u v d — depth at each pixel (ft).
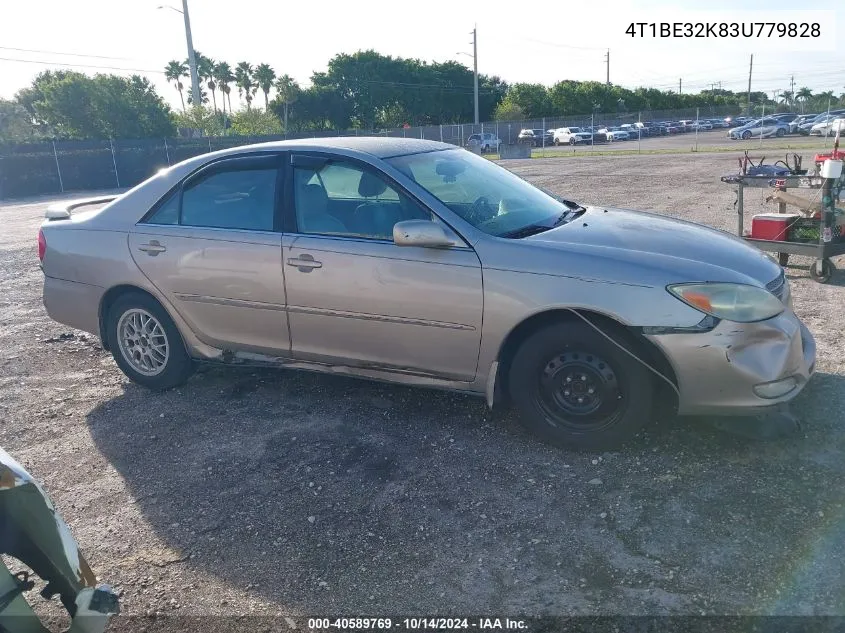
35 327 22.65
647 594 8.85
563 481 11.51
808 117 158.40
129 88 150.92
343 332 13.79
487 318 12.31
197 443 13.80
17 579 6.82
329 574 9.73
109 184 111.45
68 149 108.47
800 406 13.38
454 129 167.12
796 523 9.95
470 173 14.90
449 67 269.64
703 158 85.20
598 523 10.34
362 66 253.65
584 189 54.29
